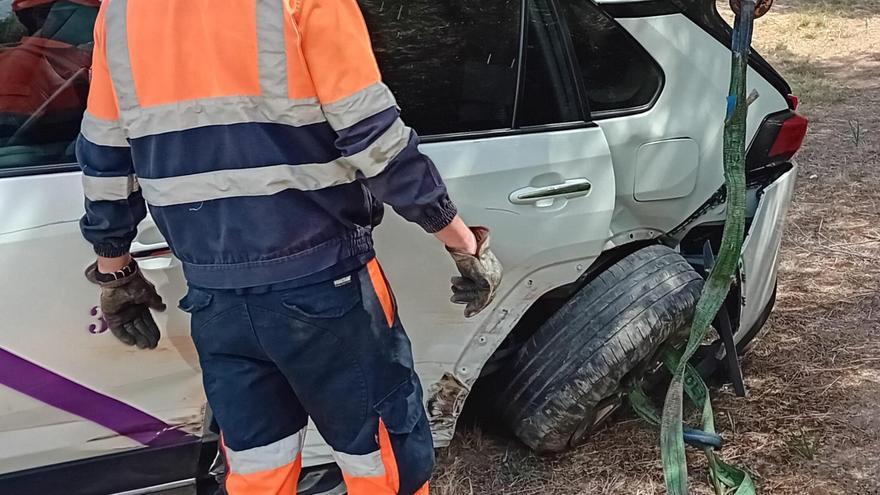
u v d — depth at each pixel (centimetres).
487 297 193
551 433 278
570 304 277
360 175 176
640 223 287
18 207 207
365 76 163
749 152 305
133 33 166
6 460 223
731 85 216
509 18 248
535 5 252
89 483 234
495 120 251
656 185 282
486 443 305
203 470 244
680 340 284
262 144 165
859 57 917
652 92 279
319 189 172
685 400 329
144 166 172
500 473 292
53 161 214
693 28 287
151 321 213
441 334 256
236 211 169
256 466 191
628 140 273
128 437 232
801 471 293
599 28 268
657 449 302
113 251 191
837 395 335
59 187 211
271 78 161
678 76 283
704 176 293
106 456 233
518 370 279
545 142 253
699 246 322
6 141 213
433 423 267
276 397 192
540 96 256
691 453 299
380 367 189
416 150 170
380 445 192
